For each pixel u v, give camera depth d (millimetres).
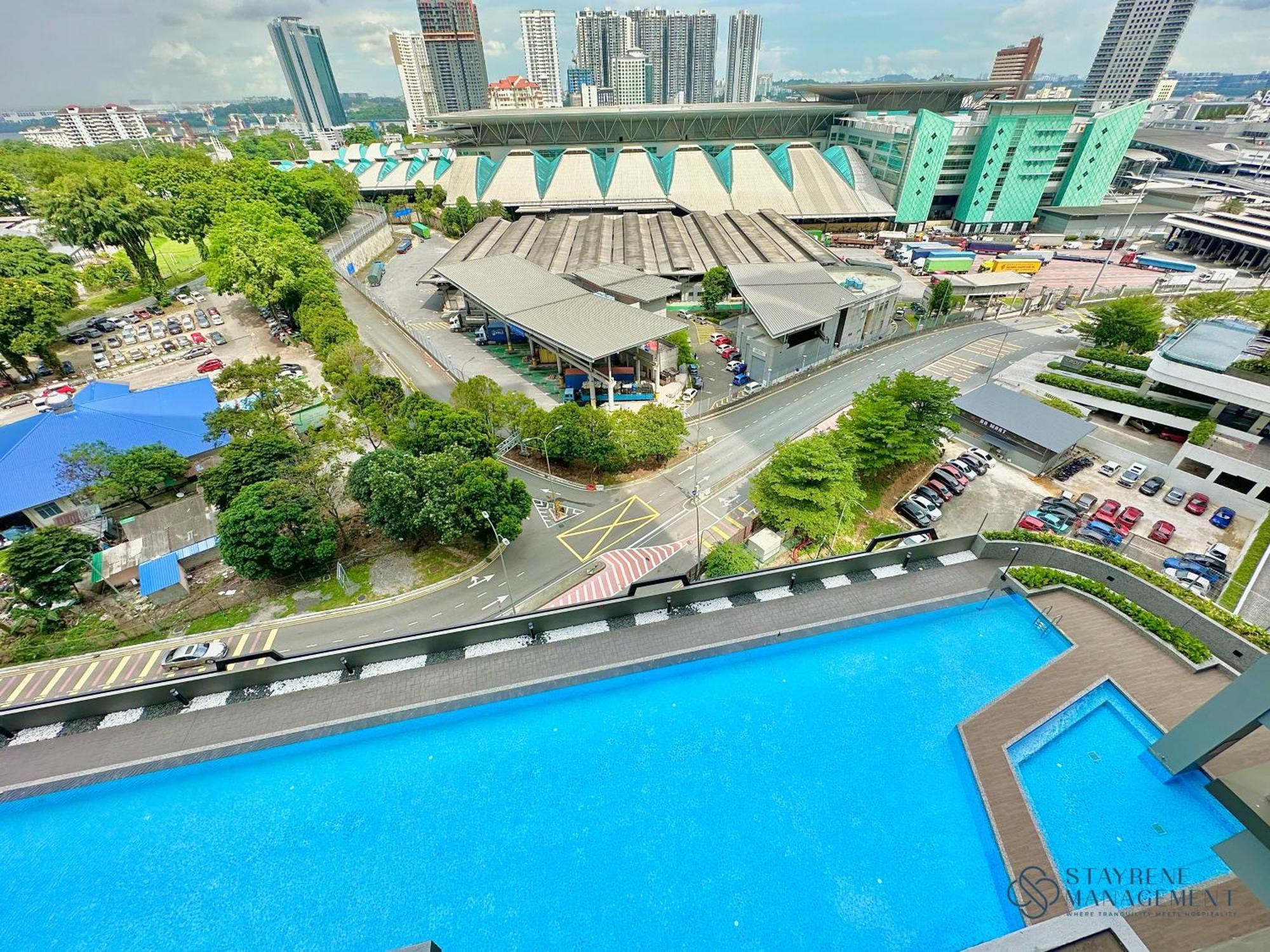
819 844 16922
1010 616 24641
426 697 21531
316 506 45750
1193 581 42156
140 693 21312
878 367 78875
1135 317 70438
